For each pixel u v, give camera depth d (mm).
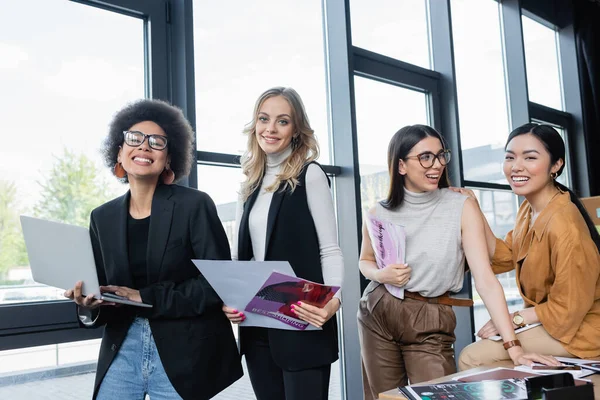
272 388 1602
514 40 4324
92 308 1369
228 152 2438
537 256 1757
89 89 2070
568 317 1619
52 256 1289
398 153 1879
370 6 3260
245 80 2557
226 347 1448
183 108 2238
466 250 1796
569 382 1061
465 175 3715
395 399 1151
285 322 1495
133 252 1409
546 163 1825
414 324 1838
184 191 1469
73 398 1938
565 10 4949
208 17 2438
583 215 1864
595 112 4828
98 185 2061
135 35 2223
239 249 1667
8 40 1896
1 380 1778
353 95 2871
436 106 3512
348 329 2807
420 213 1881
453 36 3809
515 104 4309
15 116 1887
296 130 1650
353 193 2814
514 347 1574
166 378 1370
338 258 1568
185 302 1361
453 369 1834
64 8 2031
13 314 1783
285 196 1581
